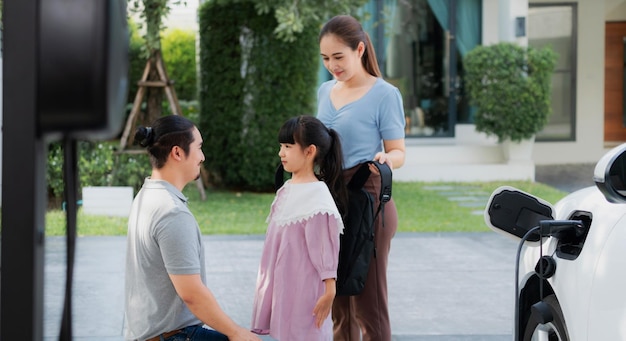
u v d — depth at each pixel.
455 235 9.20
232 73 11.88
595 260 2.73
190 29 16.08
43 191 0.96
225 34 11.88
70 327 1.15
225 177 12.45
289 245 3.62
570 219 3.17
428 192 12.52
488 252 8.29
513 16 13.55
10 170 0.93
